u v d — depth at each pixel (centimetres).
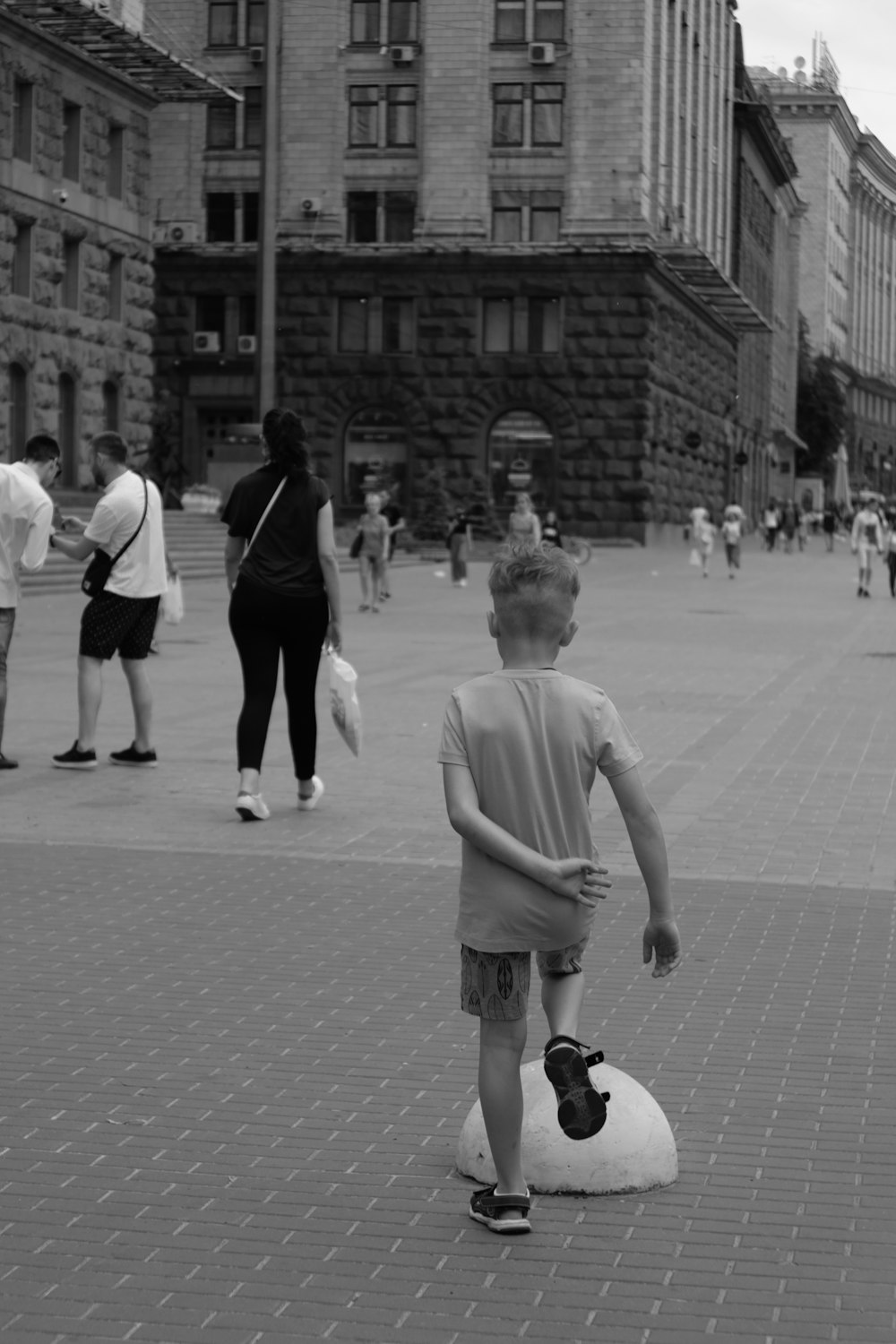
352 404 6681
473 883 534
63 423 4844
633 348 6544
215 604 3388
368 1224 554
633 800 534
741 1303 500
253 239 6719
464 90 6550
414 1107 660
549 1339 476
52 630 2722
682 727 1730
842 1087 686
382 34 6606
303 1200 572
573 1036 545
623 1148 582
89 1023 757
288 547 1223
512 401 6612
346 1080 688
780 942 909
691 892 1019
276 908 968
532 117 6569
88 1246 534
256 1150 616
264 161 4088
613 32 6488
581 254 6506
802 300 15988
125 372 5119
